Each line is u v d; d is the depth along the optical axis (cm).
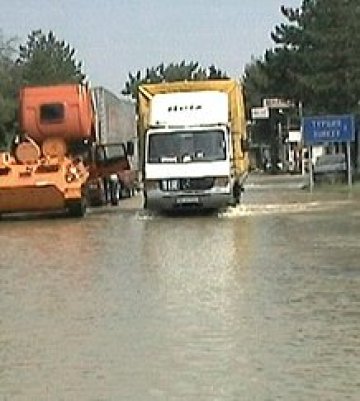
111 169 7856
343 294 2930
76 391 1822
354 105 11156
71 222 6262
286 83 12962
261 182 12975
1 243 4938
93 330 2422
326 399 1730
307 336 2300
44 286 3253
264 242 4528
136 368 1997
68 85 7281
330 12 11162
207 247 4359
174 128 6144
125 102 9931
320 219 5872
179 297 2916
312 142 9506
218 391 1795
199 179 6097
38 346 2250
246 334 2328
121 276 3438
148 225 5769
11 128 15000
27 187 6391
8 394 1816
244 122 7175
